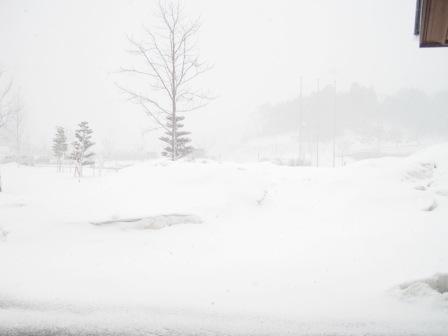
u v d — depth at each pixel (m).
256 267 5.87
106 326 3.97
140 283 5.14
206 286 5.07
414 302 4.52
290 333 3.85
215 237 7.48
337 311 4.32
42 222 7.65
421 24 5.57
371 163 12.48
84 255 6.37
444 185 9.78
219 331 3.89
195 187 9.45
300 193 10.45
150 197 8.85
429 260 5.78
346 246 6.79
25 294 4.70
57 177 20.20
